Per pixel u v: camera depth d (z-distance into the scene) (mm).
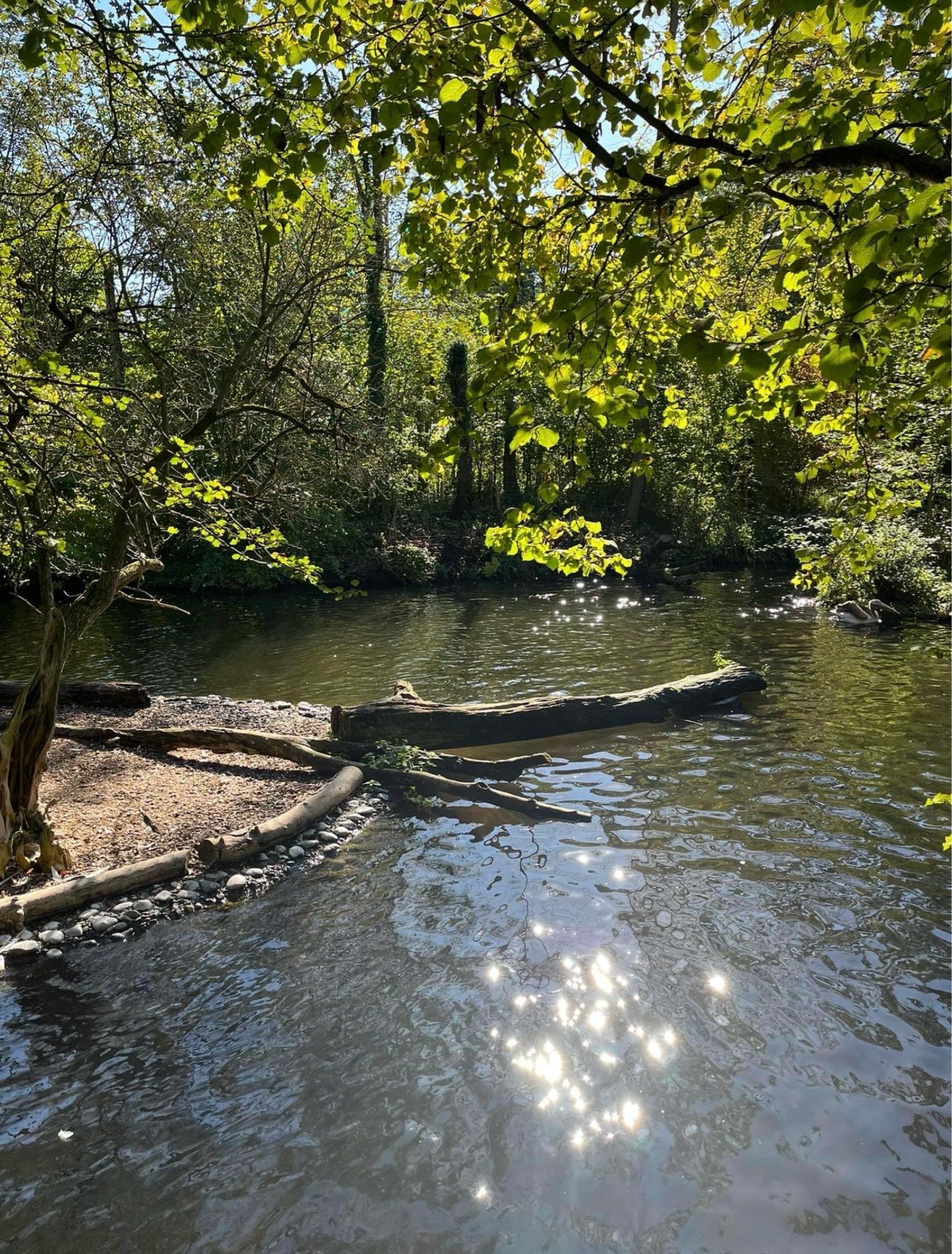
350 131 3467
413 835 8055
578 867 7266
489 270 4023
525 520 4566
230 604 23641
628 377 3355
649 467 4098
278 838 7738
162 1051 5008
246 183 3582
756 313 3889
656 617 20203
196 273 10109
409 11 3336
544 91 2984
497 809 8664
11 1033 5188
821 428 4094
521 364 3512
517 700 11133
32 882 6914
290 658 16469
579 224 3762
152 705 12258
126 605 23297
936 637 16625
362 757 9898
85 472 7000
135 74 4824
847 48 3168
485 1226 3840
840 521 4941
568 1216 3893
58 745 10055
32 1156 4238
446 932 6262
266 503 10023
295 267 10516
